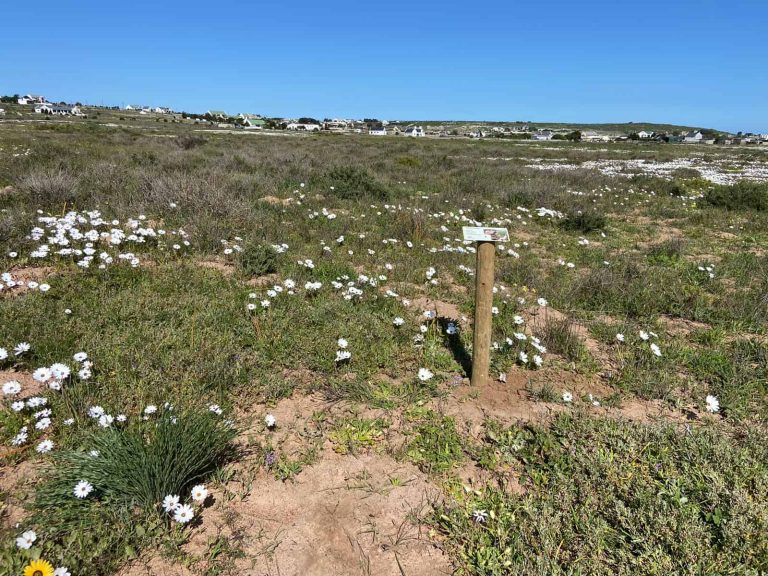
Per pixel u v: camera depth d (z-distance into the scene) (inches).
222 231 286.5
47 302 177.8
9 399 129.7
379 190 486.6
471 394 153.1
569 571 91.8
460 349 180.4
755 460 121.5
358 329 184.2
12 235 239.0
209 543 96.2
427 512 109.1
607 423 136.8
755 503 104.8
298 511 106.8
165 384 138.3
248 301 200.1
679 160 1346.0
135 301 186.4
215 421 115.4
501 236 142.5
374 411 142.5
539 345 182.5
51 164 459.8
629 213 518.0
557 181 660.7
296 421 135.7
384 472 119.9
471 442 131.6
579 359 181.5
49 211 307.0
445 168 811.4
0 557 85.9
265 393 143.9
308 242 310.7
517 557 95.7
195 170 494.9
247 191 424.2
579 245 372.8
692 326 220.8
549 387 156.3
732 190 554.3
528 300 241.3
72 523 94.2
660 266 313.6
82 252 229.6
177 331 168.4
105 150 732.0
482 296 148.9
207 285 212.5
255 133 2154.3
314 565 94.7
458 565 96.5
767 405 155.7
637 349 191.8
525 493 114.8
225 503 106.6
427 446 128.3
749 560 92.7
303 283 232.8
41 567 81.1
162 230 282.2
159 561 91.6
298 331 178.1
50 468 103.8
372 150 1161.4
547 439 129.0
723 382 168.6
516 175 735.7
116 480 99.2
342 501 110.3
